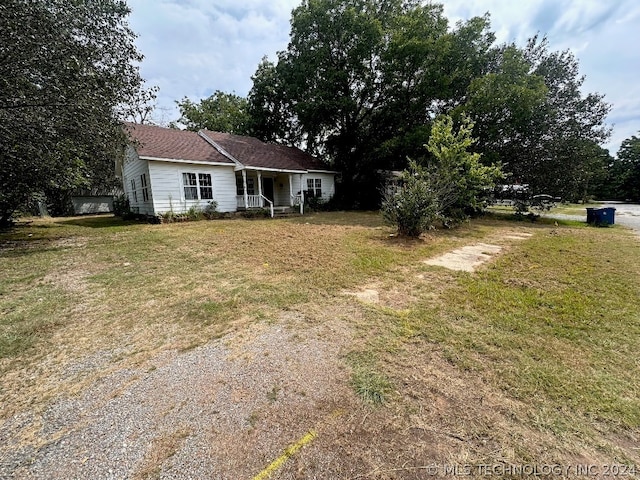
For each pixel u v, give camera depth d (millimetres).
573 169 12875
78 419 1786
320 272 4738
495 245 7039
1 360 2434
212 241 7227
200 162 11969
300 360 2354
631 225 11375
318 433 1635
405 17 14750
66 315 3260
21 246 6926
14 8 5508
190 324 3025
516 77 12586
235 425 1705
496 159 12500
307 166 17078
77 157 8125
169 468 1438
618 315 3094
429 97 14758
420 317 3113
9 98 6074
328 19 15883
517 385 2012
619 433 1626
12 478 1412
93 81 6789
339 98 16266
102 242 7305
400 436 1606
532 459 1469
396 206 7727
